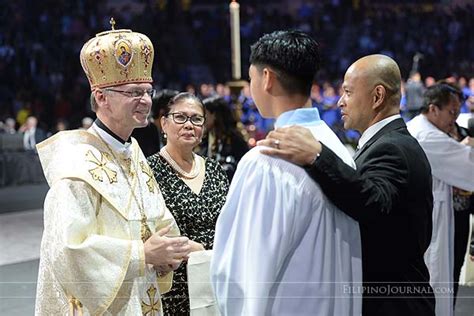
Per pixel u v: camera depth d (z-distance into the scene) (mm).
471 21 17266
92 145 2346
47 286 2303
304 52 1953
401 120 2293
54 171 2295
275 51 1950
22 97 15852
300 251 1927
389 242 2131
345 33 17719
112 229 2309
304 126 1979
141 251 2225
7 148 11930
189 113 2998
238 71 5176
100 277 2174
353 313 2035
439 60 16766
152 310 2396
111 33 2348
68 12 18141
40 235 7418
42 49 17094
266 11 18969
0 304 4516
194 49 18281
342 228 1989
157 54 17938
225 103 4289
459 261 4043
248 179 1900
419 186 2148
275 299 1930
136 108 2340
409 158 2148
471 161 3693
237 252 1900
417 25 17547
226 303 1920
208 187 3029
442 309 3314
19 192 10969
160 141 3959
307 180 1892
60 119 15352
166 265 2285
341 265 1988
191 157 3074
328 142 1991
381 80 2260
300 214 1894
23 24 17484
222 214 1938
